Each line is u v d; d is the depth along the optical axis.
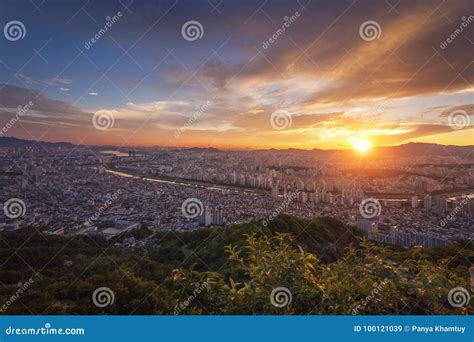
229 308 2.04
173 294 2.21
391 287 2.04
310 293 1.97
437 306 2.04
